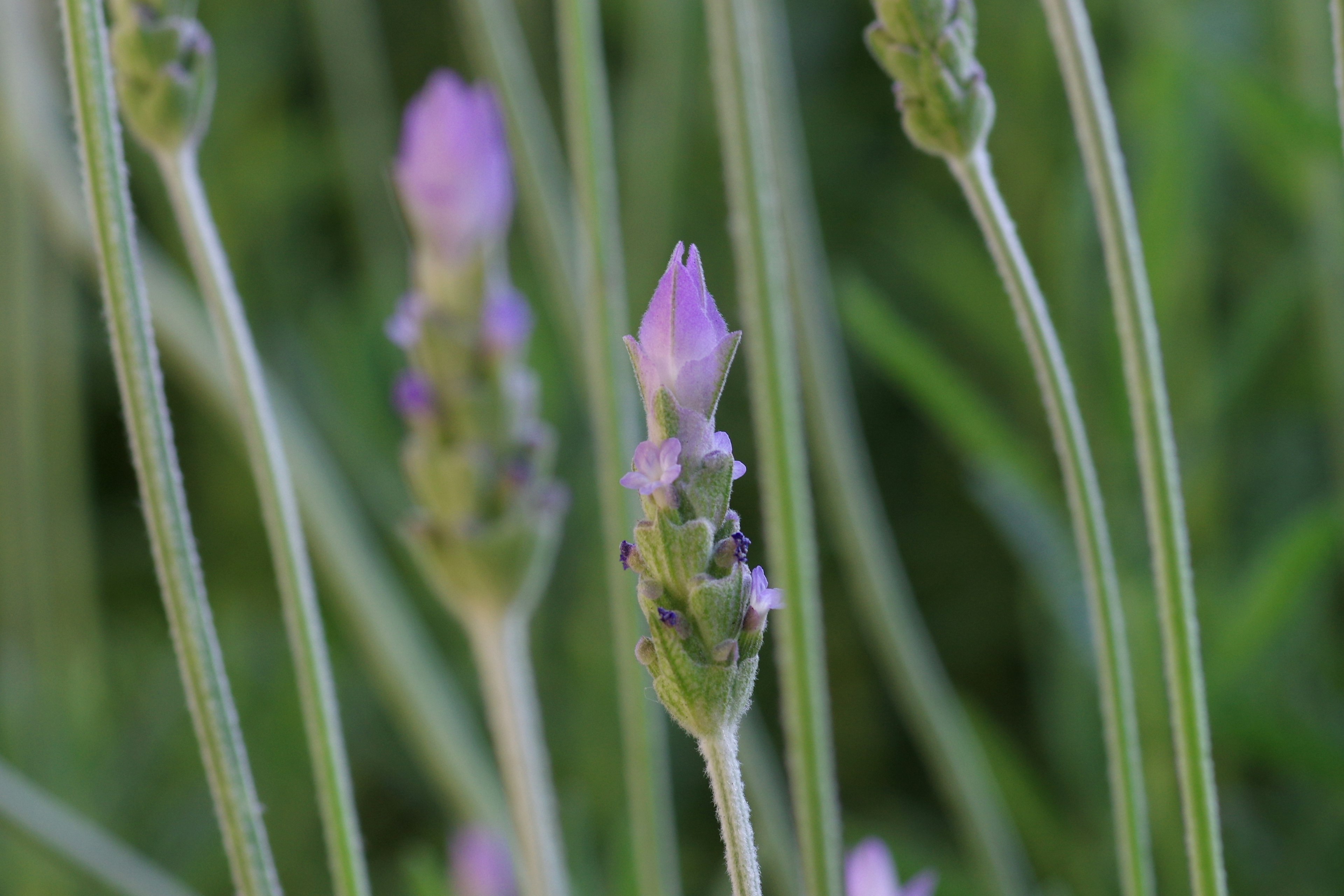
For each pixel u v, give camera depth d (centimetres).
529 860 45
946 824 80
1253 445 79
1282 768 69
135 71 40
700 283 36
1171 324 68
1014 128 85
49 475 80
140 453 39
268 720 81
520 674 45
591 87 44
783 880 53
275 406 60
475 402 45
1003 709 84
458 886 57
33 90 68
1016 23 87
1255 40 80
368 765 83
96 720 78
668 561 36
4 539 77
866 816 81
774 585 42
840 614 84
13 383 74
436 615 85
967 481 79
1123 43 88
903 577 80
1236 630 56
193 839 77
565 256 55
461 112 45
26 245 71
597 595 82
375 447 89
